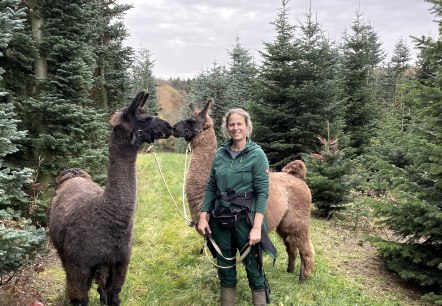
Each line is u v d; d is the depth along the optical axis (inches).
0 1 155.3
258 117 455.5
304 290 193.3
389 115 634.8
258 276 148.1
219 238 148.8
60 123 268.1
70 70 272.8
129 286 184.9
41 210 230.5
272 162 464.4
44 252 157.6
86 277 135.1
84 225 133.6
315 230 310.2
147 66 1425.9
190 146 180.5
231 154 148.4
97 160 280.5
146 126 137.5
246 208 142.5
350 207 335.3
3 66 244.4
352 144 594.6
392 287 216.5
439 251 218.4
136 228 271.3
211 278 194.1
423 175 221.3
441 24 221.6
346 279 217.0
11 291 146.3
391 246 218.8
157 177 457.7
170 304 173.2
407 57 1334.9
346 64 657.0
